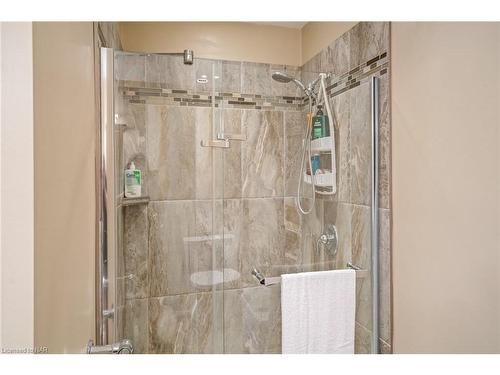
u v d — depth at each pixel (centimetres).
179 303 122
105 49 109
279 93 131
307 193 133
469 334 97
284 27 210
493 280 89
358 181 137
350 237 136
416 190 118
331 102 135
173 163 122
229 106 127
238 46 203
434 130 109
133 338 118
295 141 132
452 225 103
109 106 109
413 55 118
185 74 123
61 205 67
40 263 55
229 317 125
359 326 136
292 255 130
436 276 109
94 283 105
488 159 91
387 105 132
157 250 121
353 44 154
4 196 51
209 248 125
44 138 57
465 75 97
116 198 115
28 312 52
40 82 55
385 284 134
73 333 77
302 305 128
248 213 127
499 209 88
